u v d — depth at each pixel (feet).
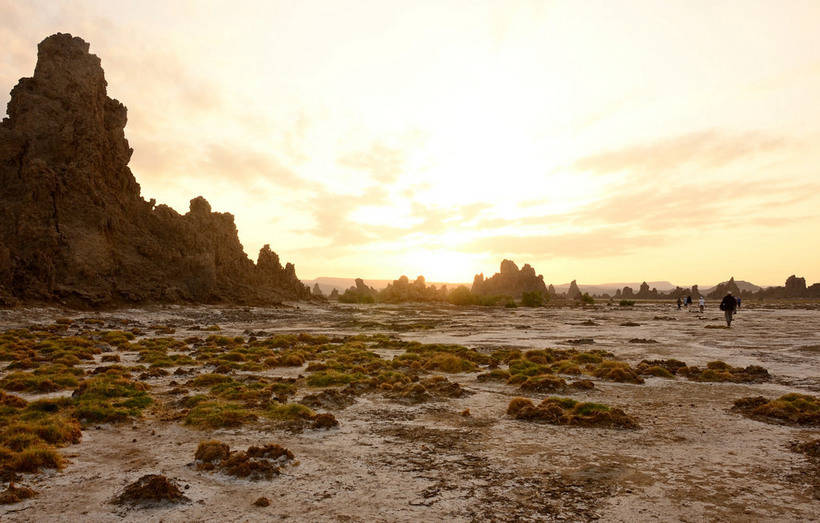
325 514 23.89
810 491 26.63
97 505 24.94
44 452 31.04
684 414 45.52
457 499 25.76
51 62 222.07
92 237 201.16
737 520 23.02
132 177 248.32
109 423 41.98
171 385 60.18
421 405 49.75
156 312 196.95
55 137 209.67
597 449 34.91
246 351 96.07
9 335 106.83
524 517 23.43
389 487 27.55
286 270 395.75
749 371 66.39
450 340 123.95
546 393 55.67
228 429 40.37
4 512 23.84
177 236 255.91
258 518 23.43
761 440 36.91
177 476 29.43
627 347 102.58
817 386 58.29
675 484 27.81
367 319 223.10
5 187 192.13
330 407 48.62
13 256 171.94
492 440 37.40
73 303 175.83
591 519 23.17
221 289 273.95
